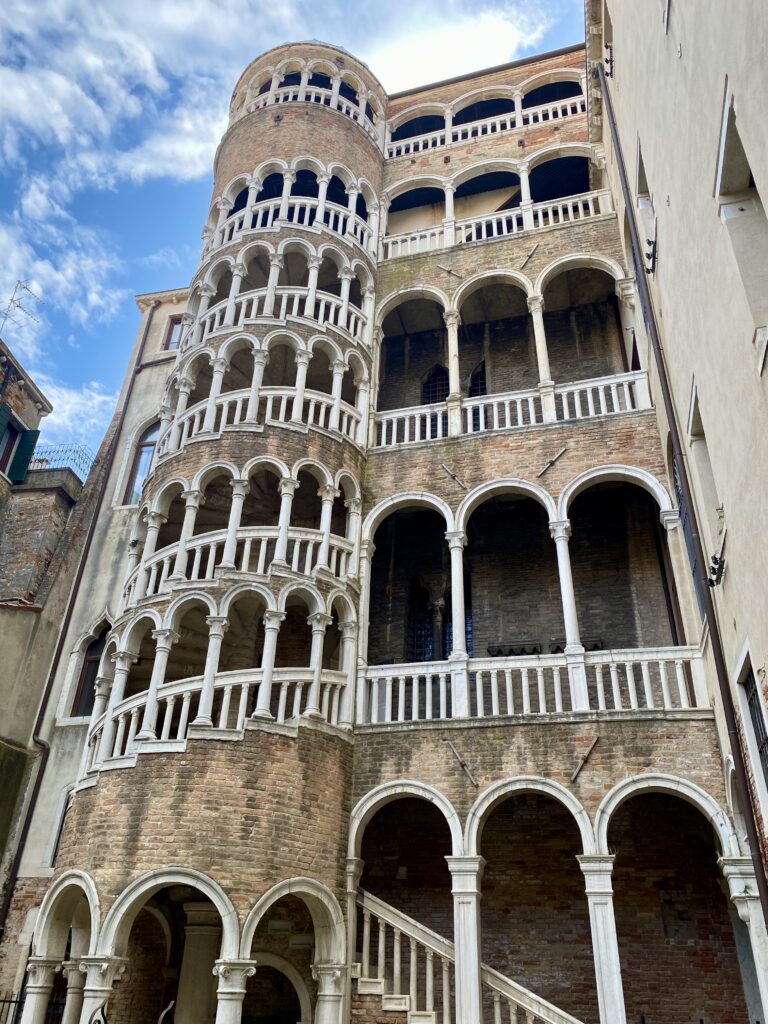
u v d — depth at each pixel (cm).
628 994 1504
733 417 917
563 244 2148
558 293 2306
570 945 1570
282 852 1373
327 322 2048
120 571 2391
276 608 1590
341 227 2283
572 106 2622
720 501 1058
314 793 1465
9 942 1877
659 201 1340
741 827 1297
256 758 1427
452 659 1633
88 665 2278
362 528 1875
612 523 2009
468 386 2353
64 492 2655
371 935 1561
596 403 2077
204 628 1764
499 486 1811
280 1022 1661
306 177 2517
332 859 1447
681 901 1565
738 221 847
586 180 2619
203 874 1302
